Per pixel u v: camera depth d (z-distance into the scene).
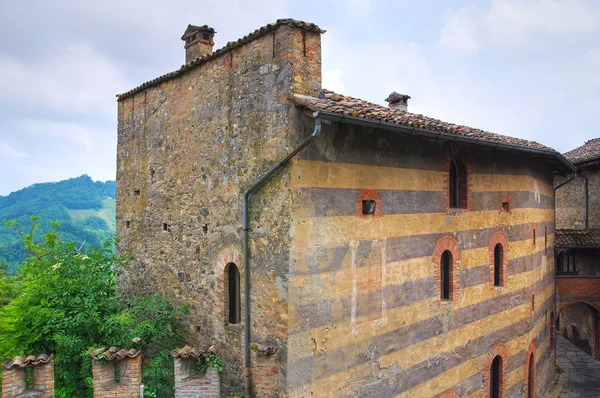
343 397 9.74
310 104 8.42
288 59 9.09
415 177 11.37
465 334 12.93
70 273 12.98
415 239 11.38
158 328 12.16
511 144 12.28
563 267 22.69
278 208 9.17
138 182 14.22
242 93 10.19
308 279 9.16
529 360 15.92
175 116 12.52
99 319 12.16
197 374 10.05
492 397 14.42
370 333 10.28
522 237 15.52
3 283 21.91
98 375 9.75
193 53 14.08
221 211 10.87
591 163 22.55
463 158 12.92
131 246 14.61
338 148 9.66
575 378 19.95
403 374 11.05
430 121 11.39
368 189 10.23
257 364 9.28
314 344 9.27
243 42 10.04
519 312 15.23
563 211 25.84
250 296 9.93
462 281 12.85
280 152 9.14
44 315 12.00
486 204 13.80
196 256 11.77
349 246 9.86
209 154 11.24
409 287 11.22
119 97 14.90
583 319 23.94
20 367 9.22
